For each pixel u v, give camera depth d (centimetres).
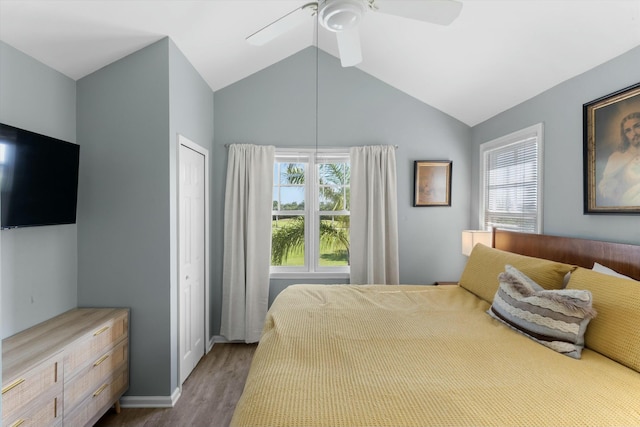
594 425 97
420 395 111
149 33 214
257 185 329
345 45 185
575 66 211
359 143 342
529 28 204
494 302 190
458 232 349
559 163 232
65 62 205
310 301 217
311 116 340
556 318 150
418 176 344
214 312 330
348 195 352
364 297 225
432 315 192
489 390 114
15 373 137
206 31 234
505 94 276
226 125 335
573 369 129
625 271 175
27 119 187
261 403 107
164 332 225
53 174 190
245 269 327
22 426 140
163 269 224
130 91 223
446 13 154
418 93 336
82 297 223
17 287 179
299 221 351
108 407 198
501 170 304
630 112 177
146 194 223
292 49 328
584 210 207
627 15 167
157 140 223
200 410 218
